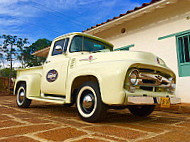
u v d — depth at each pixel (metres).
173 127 2.62
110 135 2.03
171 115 4.02
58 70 3.80
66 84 3.49
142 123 2.92
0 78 15.11
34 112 3.97
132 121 3.11
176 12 5.36
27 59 23.58
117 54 2.80
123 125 2.68
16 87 5.08
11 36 19.69
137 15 5.78
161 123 2.96
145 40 6.19
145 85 2.70
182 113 4.23
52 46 4.47
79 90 3.03
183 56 5.13
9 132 2.08
